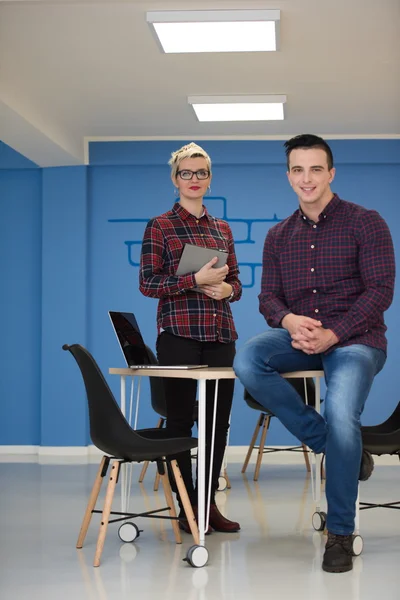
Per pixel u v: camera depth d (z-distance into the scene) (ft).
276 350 11.12
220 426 13.21
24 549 12.53
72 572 11.16
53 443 25.05
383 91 20.08
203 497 11.50
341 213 11.51
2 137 21.38
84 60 17.48
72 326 25.17
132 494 17.44
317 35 16.28
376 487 18.57
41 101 20.22
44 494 17.75
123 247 25.50
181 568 11.31
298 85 19.54
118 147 24.90
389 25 15.78
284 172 25.31
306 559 11.76
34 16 15.10
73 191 25.18
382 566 11.32
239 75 18.76
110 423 11.27
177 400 12.88
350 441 10.61
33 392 25.67
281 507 16.07
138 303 25.41
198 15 14.94
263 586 10.41
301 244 11.62
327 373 11.03
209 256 12.25
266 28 15.48
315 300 11.53
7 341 25.68
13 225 25.76
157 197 25.43
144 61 17.65
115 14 15.11
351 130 24.13
